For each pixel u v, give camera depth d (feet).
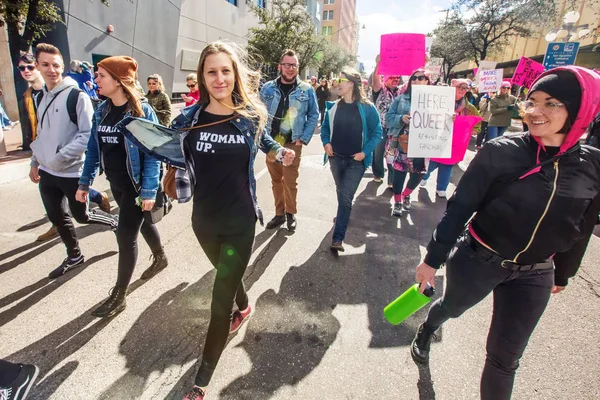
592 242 13.98
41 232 12.50
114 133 7.58
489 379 5.40
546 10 59.21
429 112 12.97
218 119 6.19
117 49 44.29
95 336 7.67
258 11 69.36
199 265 10.67
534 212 4.61
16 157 20.81
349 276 10.57
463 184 5.07
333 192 18.45
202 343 7.65
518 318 5.17
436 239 5.29
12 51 21.70
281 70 12.41
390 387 6.77
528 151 4.66
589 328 8.68
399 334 8.21
